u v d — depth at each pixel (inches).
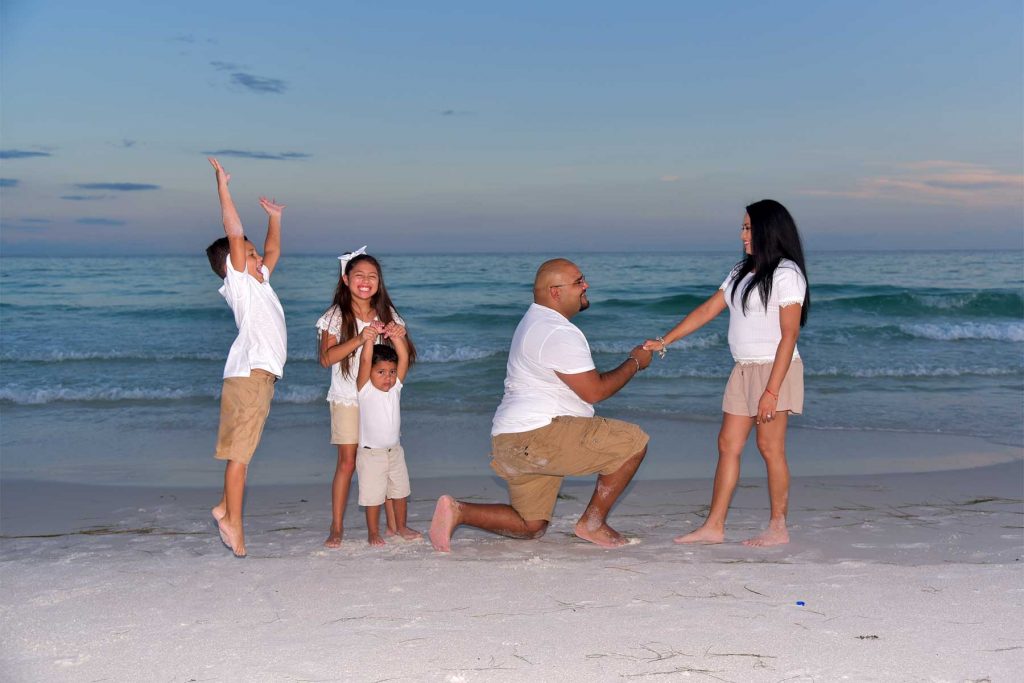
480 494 238.1
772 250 161.5
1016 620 120.7
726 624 121.4
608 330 747.4
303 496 237.1
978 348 591.8
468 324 804.0
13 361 571.2
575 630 119.9
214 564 159.8
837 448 300.8
